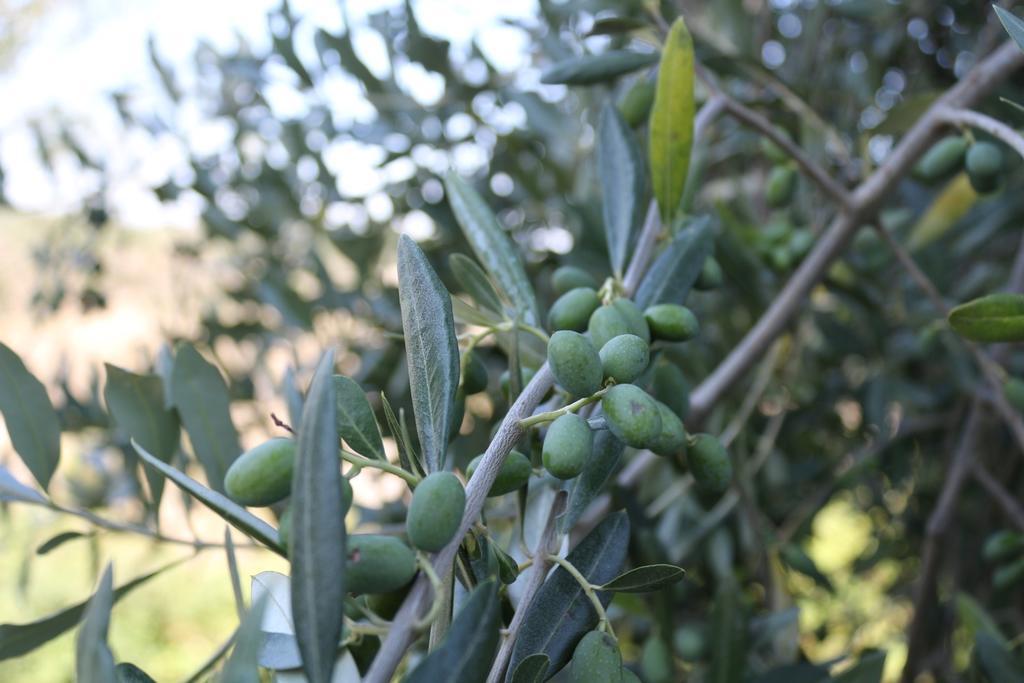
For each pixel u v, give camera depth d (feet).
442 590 0.70
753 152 2.76
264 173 2.64
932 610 2.12
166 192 2.68
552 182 2.51
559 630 0.92
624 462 1.94
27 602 1.91
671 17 1.69
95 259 3.06
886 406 2.35
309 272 2.75
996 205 2.39
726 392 1.62
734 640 1.39
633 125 1.52
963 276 2.83
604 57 1.49
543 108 2.28
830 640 3.30
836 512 4.15
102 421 2.26
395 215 2.54
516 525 1.09
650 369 1.19
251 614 0.68
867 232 2.16
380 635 0.72
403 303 0.88
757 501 2.20
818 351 2.54
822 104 2.66
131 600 7.06
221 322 2.81
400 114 2.38
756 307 2.00
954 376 2.19
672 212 1.22
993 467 2.59
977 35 2.73
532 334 1.15
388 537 0.71
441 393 0.85
